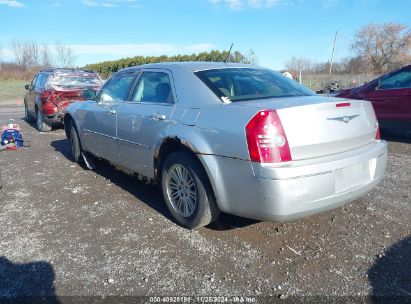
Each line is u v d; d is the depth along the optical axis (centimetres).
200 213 356
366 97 841
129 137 446
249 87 380
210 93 364
